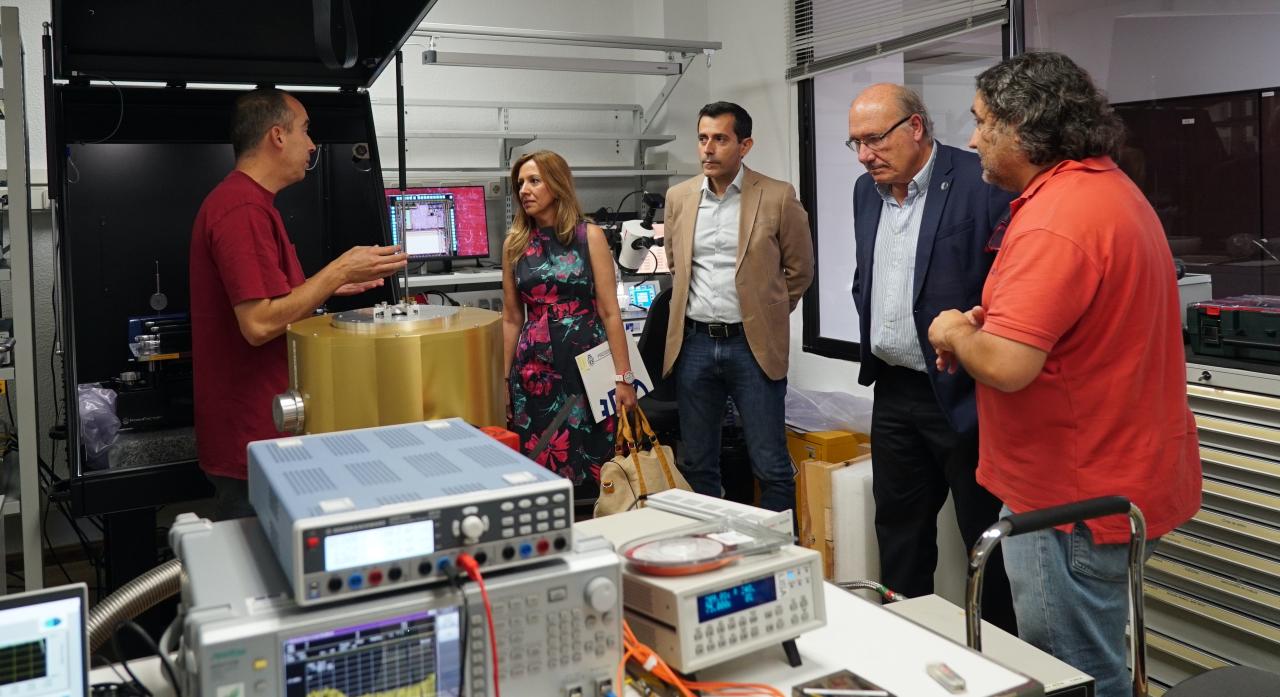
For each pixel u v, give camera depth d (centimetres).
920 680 117
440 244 430
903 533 256
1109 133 159
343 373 135
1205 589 235
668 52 445
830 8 398
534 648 100
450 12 452
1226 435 231
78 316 254
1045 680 141
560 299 299
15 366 231
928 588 258
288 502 96
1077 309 151
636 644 114
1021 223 158
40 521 236
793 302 320
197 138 250
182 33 219
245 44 228
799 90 424
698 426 321
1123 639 166
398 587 94
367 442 122
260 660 89
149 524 229
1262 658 224
